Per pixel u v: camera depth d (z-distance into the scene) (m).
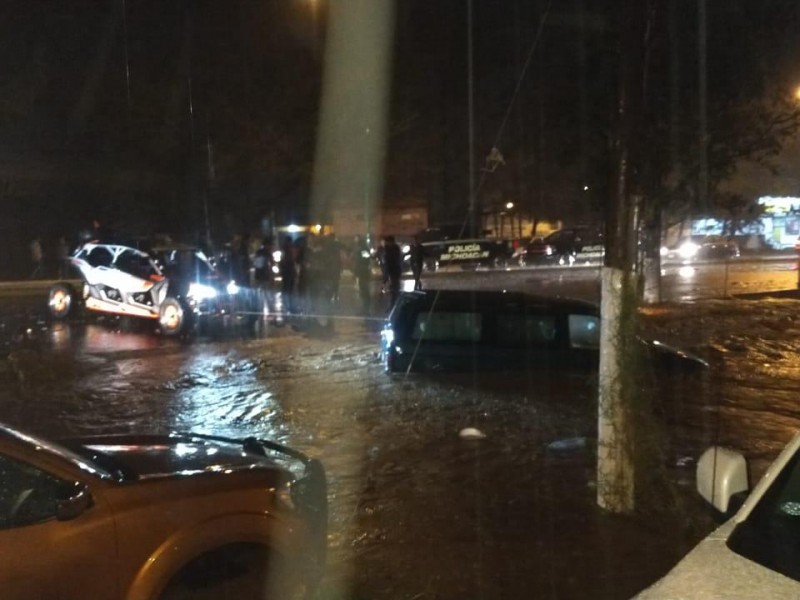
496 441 9.30
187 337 17.83
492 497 7.48
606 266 6.84
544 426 9.83
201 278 18.75
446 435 9.61
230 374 13.62
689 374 11.12
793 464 3.32
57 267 37.31
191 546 4.27
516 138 18.88
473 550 6.32
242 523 4.47
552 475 8.04
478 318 11.47
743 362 13.66
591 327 11.07
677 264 33.50
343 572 6.00
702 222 23.89
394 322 11.80
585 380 10.68
